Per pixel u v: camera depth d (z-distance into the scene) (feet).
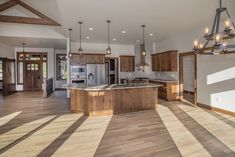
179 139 11.56
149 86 19.53
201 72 21.09
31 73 38.09
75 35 25.44
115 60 33.14
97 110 17.61
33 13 21.58
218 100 18.69
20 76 37.50
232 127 13.76
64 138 11.82
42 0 17.40
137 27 20.83
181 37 24.62
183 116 17.08
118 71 33.22
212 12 15.70
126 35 25.38
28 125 14.51
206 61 20.26
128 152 9.82
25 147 10.45
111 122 15.33
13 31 25.73
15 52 36.70
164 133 12.64
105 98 17.93
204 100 20.70
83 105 18.33
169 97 25.03
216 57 18.84
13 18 20.63
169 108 20.59
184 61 34.81
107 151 9.95
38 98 28.04
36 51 38.01
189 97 28.14
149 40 29.37
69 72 28.32
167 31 22.97
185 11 15.43
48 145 10.73
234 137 11.81
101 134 12.52
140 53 34.09
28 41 29.73
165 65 26.96
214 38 9.99
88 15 16.39
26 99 27.14
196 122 15.12
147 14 16.20
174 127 13.89
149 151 9.93
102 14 16.12
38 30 26.61
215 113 18.10
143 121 15.57
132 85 19.74
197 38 21.53
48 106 21.95
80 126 14.26
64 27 21.11
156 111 19.22
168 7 14.48
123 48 33.83
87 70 29.63
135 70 34.30
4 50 31.71
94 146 10.59
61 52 40.42
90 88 17.26
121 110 18.70
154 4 13.87
